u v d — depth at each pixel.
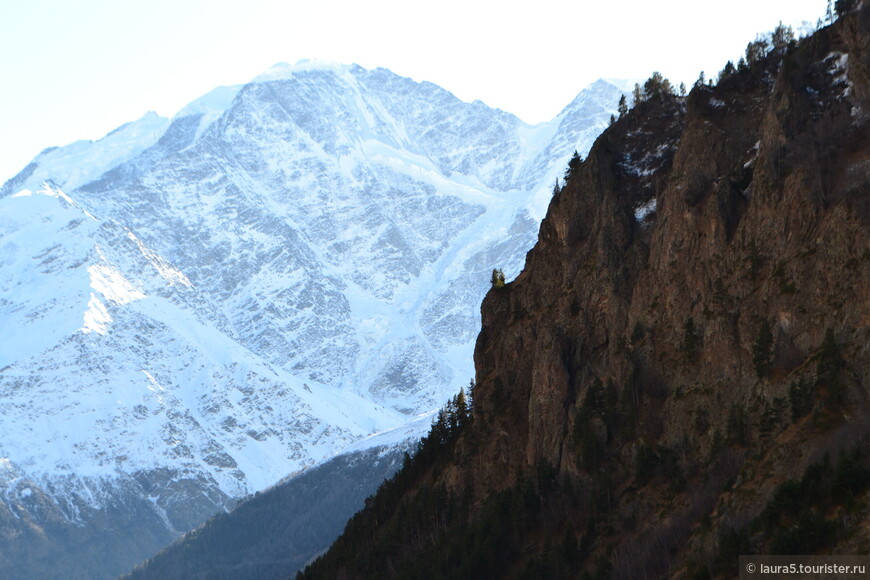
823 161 163.00
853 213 153.50
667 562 154.62
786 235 164.00
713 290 173.25
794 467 144.12
